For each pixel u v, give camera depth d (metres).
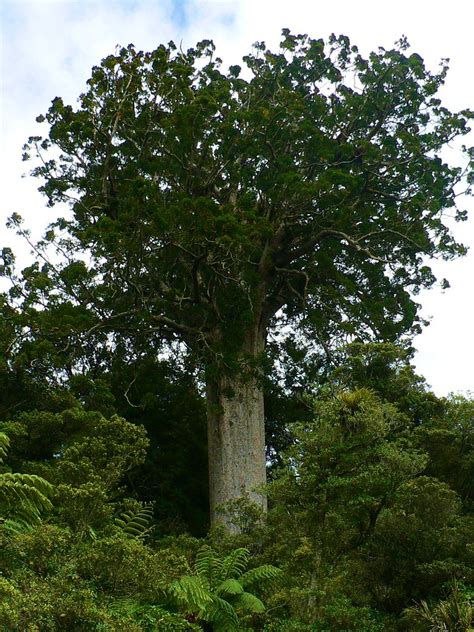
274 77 32.56
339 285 30.98
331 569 16.09
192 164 29.61
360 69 32.28
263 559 17.28
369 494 16.42
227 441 27.17
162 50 30.41
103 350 29.67
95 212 30.41
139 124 30.08
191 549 18.88
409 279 31.03
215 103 28.56
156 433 29.98
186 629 14.72
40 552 12.13
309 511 16.12
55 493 14.30
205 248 26.92
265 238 28.84
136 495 26.50
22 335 26.12
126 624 11.71
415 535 17.70
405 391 23.94
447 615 15.53
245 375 27.41
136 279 27.50
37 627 10.59
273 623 15.47
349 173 30.08
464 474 22.00
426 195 30.44
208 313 28.38
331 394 17.14
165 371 30.92
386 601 17.59
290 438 31.64
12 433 21.09
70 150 30.42
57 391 24.17
